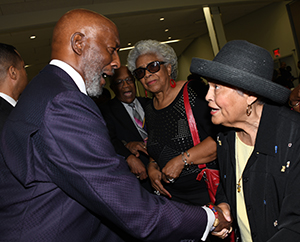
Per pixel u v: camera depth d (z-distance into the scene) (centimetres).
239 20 1202
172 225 93
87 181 84
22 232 86
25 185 86
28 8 695
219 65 91
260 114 101
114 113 221
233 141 113
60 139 85
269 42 1110
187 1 884
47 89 92
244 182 104
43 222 87
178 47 1550
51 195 89
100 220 100
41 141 86
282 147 93
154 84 171
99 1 762
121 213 85
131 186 90
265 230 101
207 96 105
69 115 87
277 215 97
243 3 981
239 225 114
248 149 108
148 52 173
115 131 218
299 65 552
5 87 166
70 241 90
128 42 1188
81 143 85
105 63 110
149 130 186
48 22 726
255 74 93
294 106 175
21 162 88
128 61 182
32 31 812
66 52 104
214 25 933
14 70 169
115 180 87
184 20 1056
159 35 1203
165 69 174
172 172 162
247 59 93
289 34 1024
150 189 204
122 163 95
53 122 86
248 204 104
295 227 88
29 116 89
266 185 97
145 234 88
